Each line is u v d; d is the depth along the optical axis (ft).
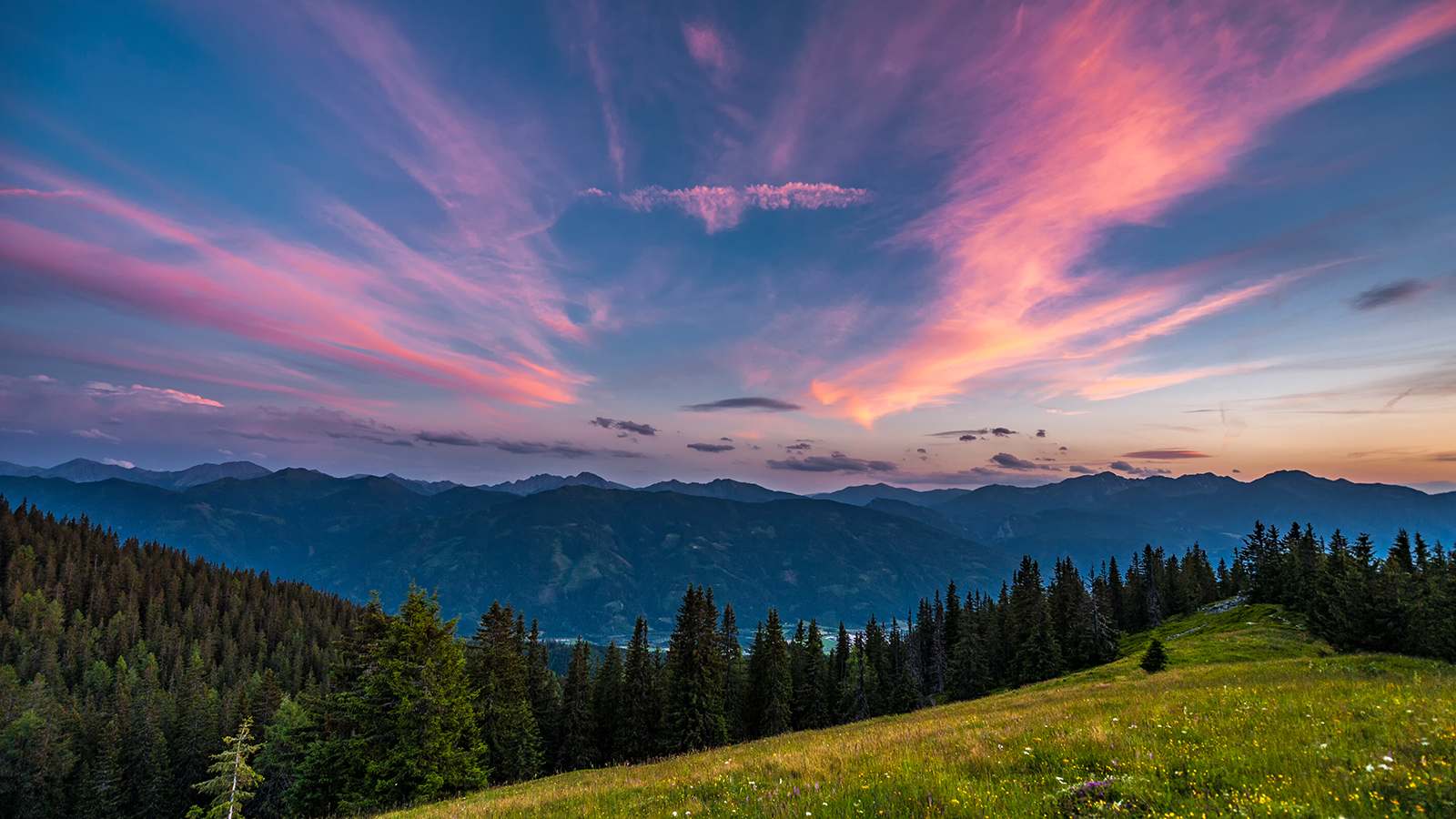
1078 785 27.81
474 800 60.23
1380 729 31.81
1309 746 30.17
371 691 117.29
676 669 211.61
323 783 122.31
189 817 116.26
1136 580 389.19
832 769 40.04
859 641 326.85
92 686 362.53
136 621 455.63
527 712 187.32
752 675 246.47
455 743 122.72
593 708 224.53
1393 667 95.66
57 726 251.19
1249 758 29.04
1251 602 316.40
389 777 111.96
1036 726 47.67
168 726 266.16
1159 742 35.01
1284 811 22.11
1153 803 25.18
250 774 120.47
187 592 547.08
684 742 199.52
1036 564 350.64
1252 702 45.68
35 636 398.62
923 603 350.84
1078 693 112.37
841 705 278.67
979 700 162.61
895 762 38.73
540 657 232.73
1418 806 21.43
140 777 242.17
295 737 151.02
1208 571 394.93
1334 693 46.52
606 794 44.75
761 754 61.05
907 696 269.03
